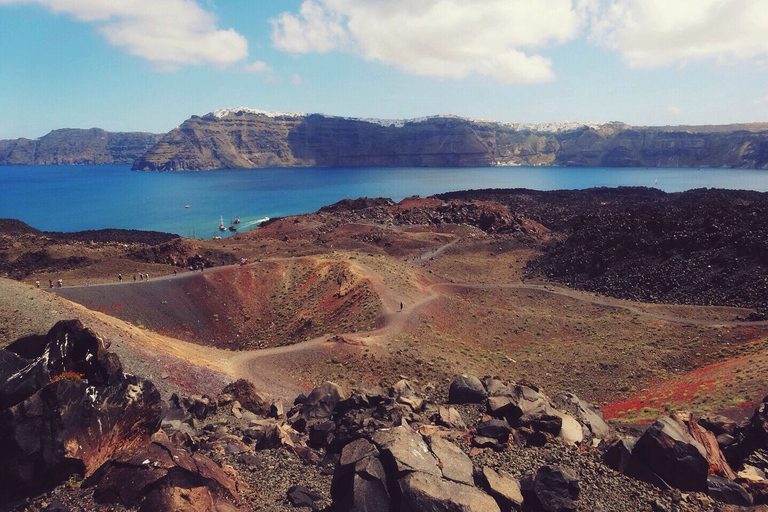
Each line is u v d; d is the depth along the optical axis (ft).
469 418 93.76
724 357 196.44
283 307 296.71
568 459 67.21
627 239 369.09
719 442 77.92
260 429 93.56
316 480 65.21
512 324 264.93
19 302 158.71
